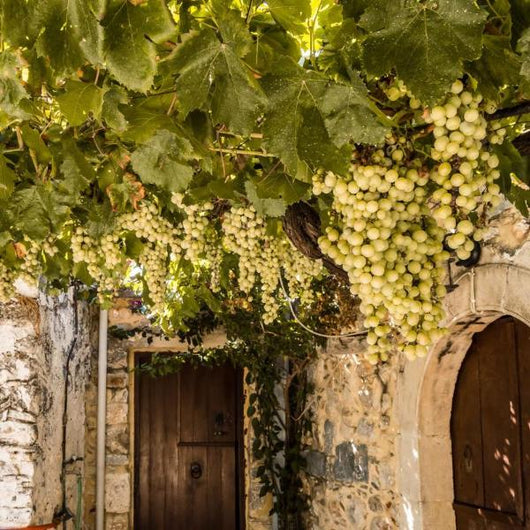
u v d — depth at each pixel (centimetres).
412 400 399
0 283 320
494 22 154
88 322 621
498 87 152
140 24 150
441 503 389
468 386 382
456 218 155
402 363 414
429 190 162
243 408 649
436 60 135
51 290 413
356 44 150
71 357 562
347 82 150
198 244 293
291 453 587
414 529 394
